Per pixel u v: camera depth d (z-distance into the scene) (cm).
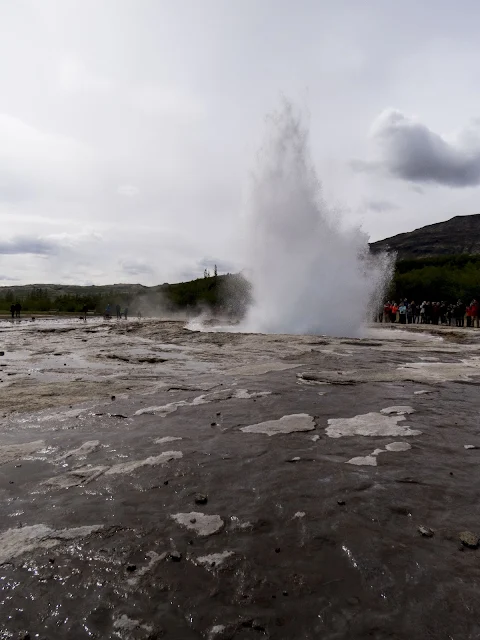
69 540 242
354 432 433
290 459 361
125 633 177
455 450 384
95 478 324
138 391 620
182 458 362
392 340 1392
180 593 201
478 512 275
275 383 676
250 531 252
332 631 179
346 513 272
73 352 1091
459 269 5462
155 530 253
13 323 2747
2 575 213
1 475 329
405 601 196
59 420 472
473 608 191
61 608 191
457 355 1025
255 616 187
